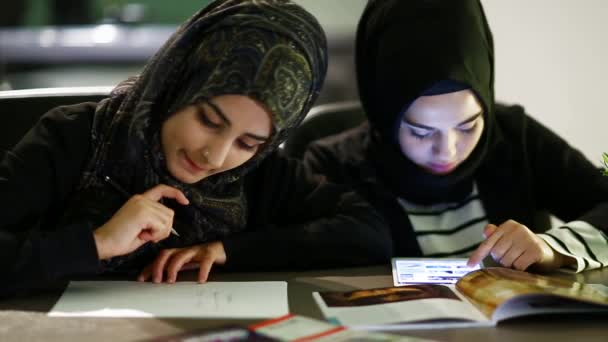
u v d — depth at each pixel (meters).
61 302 1.06
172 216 1.19
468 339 0.92
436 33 1.53
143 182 1.29
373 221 1.45
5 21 3.61
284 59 1.21
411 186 1.68
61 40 3.47
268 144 1.31
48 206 1.25
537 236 1.34
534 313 0.98
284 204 1.48
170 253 1.25
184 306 1.05
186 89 1.23
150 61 1.30
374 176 1.72
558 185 1.75
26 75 3.50
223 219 1.38
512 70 2.41
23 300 1.07
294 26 1.24
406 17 1.58
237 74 1.18
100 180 1.28
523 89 2.41
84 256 1.09
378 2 1.69
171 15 3.59
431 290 1.12
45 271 1.07
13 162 1.23
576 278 1.28
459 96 1.50
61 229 1.11
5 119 1.44
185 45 1.25
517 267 1.29
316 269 1.34
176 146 1.22
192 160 1.22
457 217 1.72
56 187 1.26
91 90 1.52
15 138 1.44
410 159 1.64
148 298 1.09
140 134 1.24
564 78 2.38
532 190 1.78
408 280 1.24
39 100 1.47
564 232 1.39
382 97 1.61
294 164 1.53
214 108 1.18
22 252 1.07
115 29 3.52
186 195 1.32
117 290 1.13
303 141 1.85
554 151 1.77
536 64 2.39
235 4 1.27
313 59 1.26
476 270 1.21
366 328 0.96
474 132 1.55
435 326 0.97
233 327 0.94
